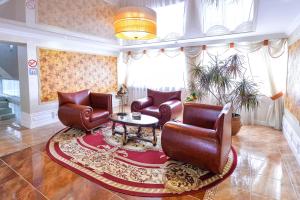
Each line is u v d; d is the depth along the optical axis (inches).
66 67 197.8
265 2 133.9
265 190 82.8
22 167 100.3
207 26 183.5
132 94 266.7
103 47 236.8
